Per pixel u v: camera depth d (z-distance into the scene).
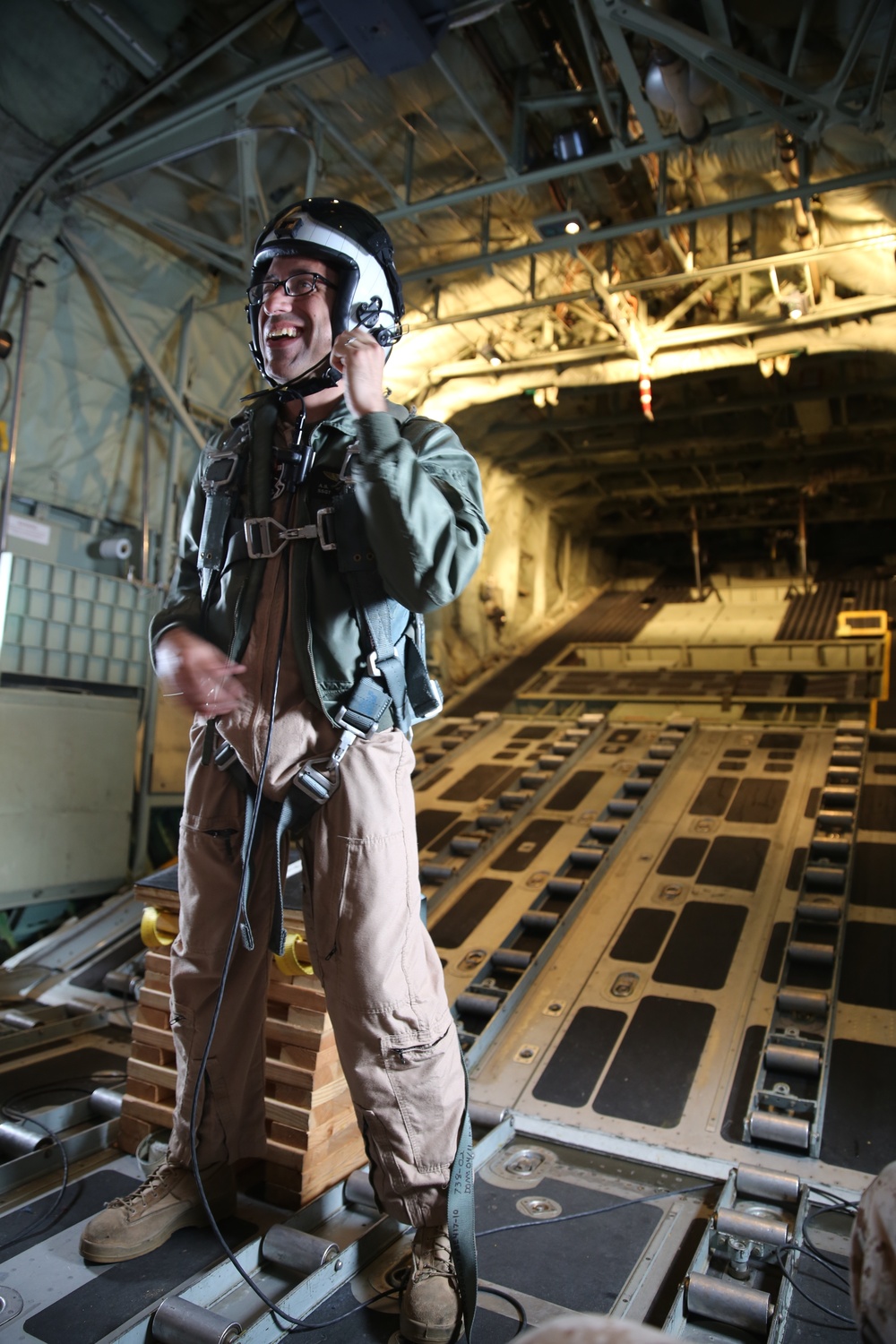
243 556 2.25
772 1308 2.09
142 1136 2.96
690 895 4.79
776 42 5.17
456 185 6.62
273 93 5.70
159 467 6.82
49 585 5.79
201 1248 2.40
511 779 7.05
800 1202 2.57
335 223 2.26
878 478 11.70
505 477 11.41
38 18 4.99
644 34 4.67
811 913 4.31
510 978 4.21
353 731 2.10
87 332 6.10
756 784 6.37
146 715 6.43
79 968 4.97
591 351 7.90
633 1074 3.40
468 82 5.62
